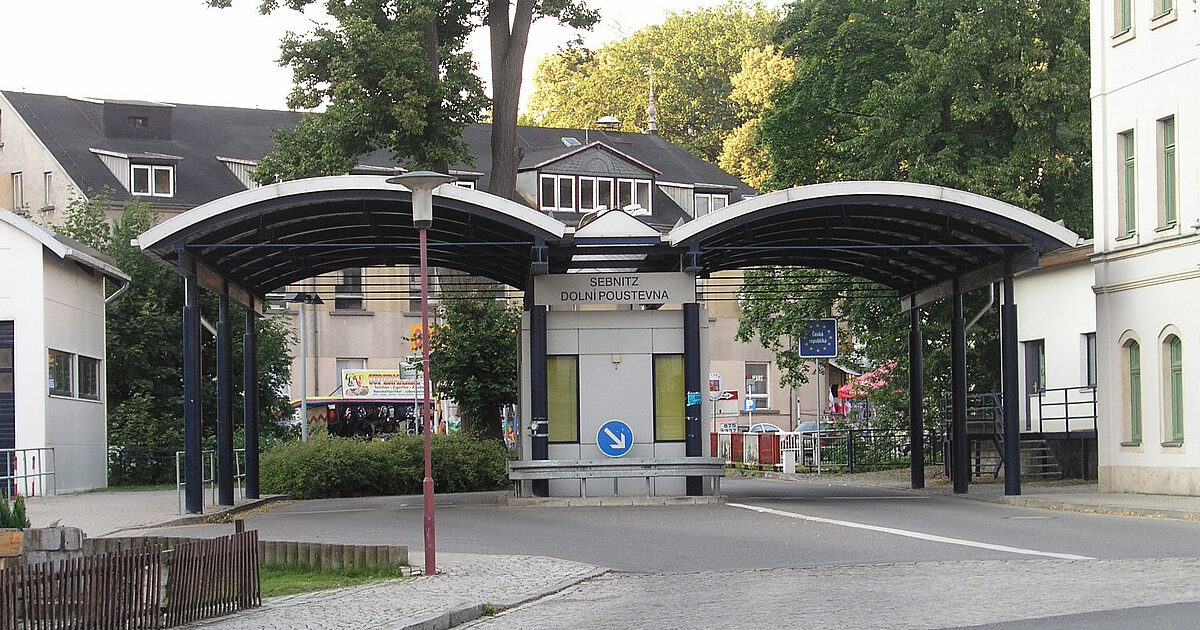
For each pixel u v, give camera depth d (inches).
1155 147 1079.0
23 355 1346.0
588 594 559.5
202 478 1026.1
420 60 1417.3
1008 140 1510.8
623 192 2630.4
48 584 430.9
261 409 1956.2
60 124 2495.1
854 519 880.9
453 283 1561.3
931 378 1581.0
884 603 482.3
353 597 555.2
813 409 2755.9
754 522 869.2
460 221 1051.3
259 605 545.6
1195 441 1027.3
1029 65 1459.2
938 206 1010.1
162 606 488.1
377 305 2544.3
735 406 2674.7
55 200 2400.3
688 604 507.8
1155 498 1011.3
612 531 825.5
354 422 2507.4
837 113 1685.5
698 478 1075.9
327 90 1451.8
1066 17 1485.0
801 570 601.9
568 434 1084.5
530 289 1170.6
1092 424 1418.6
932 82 1444.4
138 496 1274.6
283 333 1991.9
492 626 485.7
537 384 1071.6
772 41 1720.0
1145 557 605.9
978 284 1166.3
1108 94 1139.9
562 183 2578.7
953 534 757.9
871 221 1115.3
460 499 1243.8
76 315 1459.2
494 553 714.2
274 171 1464.1
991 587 515.5
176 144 2551.7
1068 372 1494.8
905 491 1293.1
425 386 638.5
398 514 1010.1
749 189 2878.9
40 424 1338.6
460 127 1480.1
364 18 1427.2
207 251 1048.2
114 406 1790.1
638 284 1079.6
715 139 3319.4
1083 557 615.5
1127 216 1127.0
